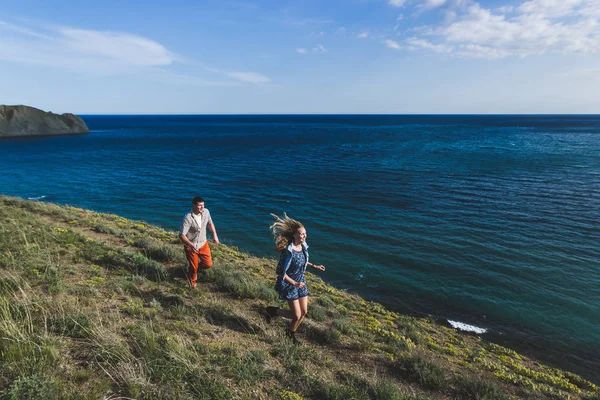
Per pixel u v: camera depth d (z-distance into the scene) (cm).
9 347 379
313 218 2098
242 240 1731
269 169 4044
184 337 490
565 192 2725
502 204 2403
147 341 443
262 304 707
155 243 983
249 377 419
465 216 2128
